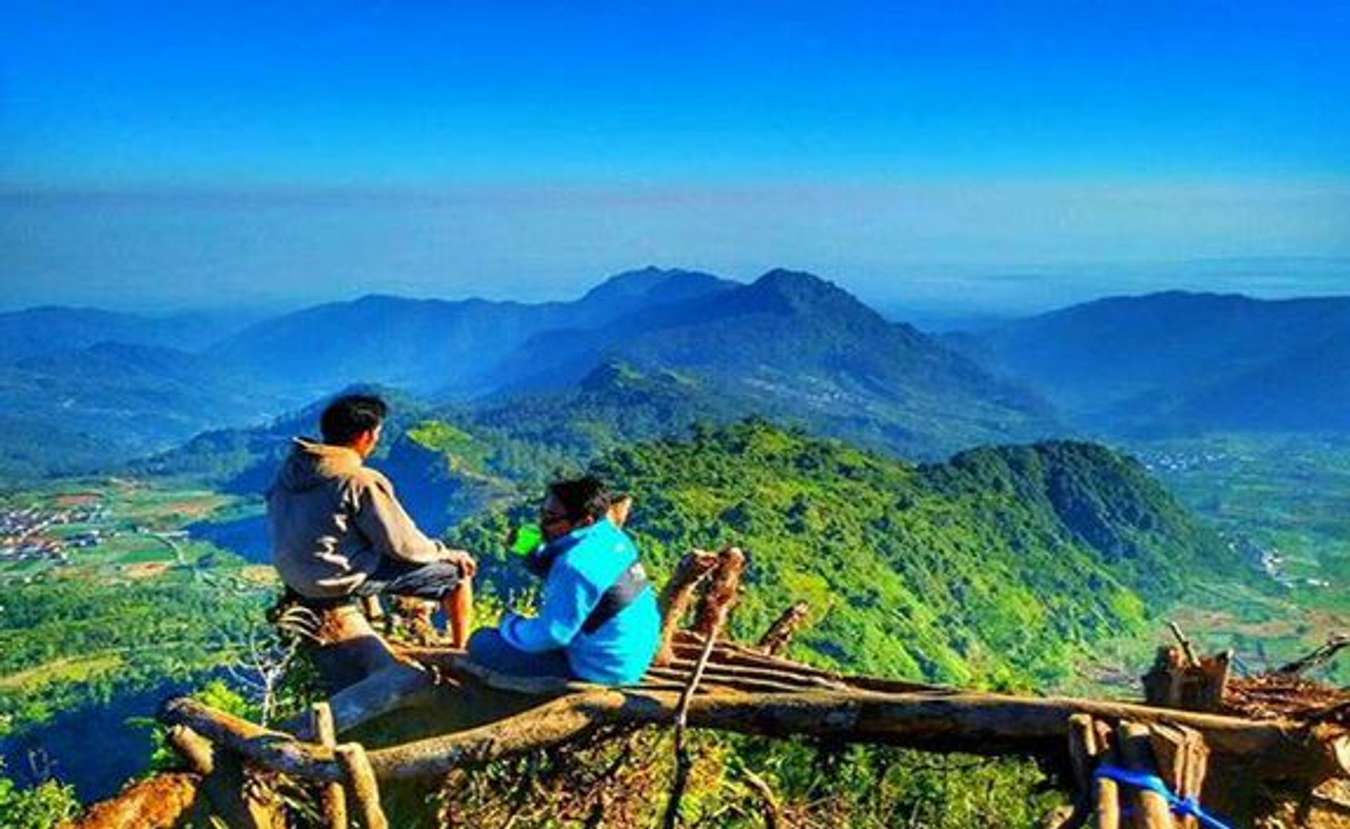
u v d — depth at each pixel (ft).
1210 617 591.37
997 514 556.92
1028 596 487.20
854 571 393.91
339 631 19.61
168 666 409.49
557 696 17.22
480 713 17.71
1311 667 18.17
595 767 19.26
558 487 17.37
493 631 18.33
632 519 390.21
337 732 17.79
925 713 15.44
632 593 17.19
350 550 19.42
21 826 52.01
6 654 460.55
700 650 18.45
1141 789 13.38
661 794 20.24
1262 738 14.15
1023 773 20.21
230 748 17.28
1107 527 634.84
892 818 19.89
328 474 19.24
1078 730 14.20
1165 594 612.29
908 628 375.86
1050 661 447.83
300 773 16.46
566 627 16.94
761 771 21.12
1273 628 572.92
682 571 18.42
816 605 351.25
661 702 16.51
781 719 16.02
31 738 312.09
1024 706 14.99
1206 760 14.14
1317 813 14.75
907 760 19.29
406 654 19.04
